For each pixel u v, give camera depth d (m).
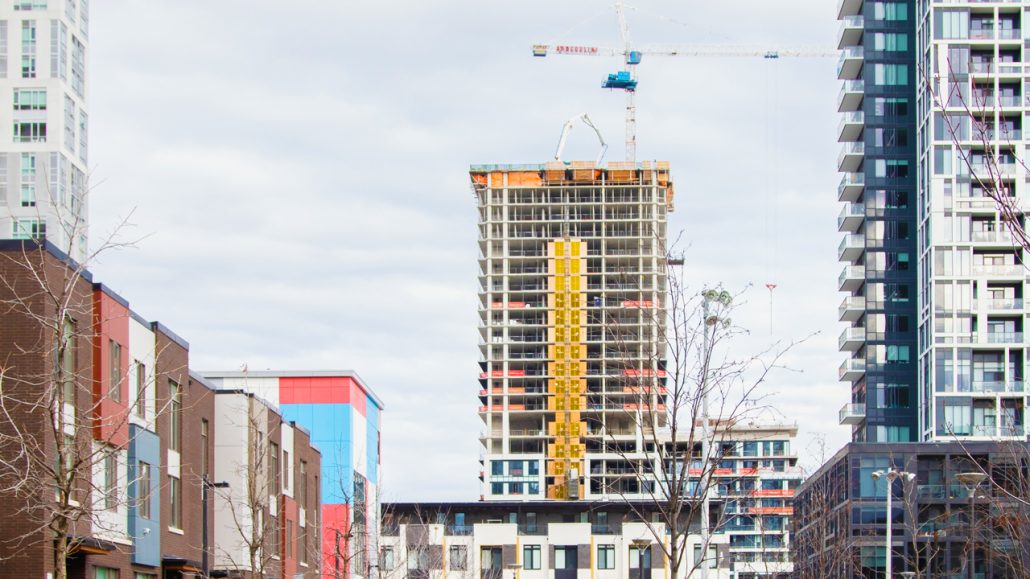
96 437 41.41
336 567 72.12
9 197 146.38
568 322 192.62
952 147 122.25
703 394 29.06
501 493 187.25
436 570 108.00
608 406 183.88
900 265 130.38
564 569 114.19
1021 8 121.75
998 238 120.81
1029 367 118.88
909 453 105.56
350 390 105.75
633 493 184.12
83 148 155.75
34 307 37.56
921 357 124.69
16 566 36.75
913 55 132.62
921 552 101.81
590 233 197.88
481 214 199.50
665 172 196.88
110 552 41.66
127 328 44.72
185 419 51.47
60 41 149.88
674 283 30.67
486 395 192.25
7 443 36.00
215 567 56.16
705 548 37.22
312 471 75.56
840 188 136.12
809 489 108.00
